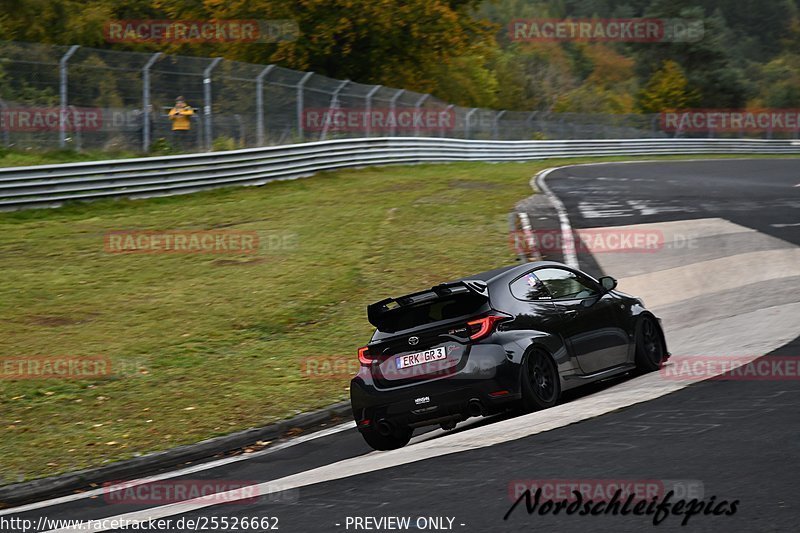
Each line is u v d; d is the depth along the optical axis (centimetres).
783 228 6297
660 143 17762
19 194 7550
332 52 16262
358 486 2186
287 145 9850
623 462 2003
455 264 5856
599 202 8288
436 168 11981
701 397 2517
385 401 2745
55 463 3081
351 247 6488
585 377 2886
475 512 1812
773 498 1666
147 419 3500
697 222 6756
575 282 3072
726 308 4225
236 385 3869
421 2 15812
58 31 14788
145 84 9281
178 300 5300
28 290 5503
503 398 2614
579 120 17600
